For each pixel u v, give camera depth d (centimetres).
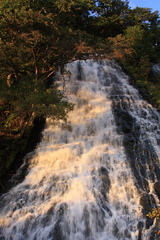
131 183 841
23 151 1057
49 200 773
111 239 676
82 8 2103
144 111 1274
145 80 1756
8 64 1078
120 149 1002
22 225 700
